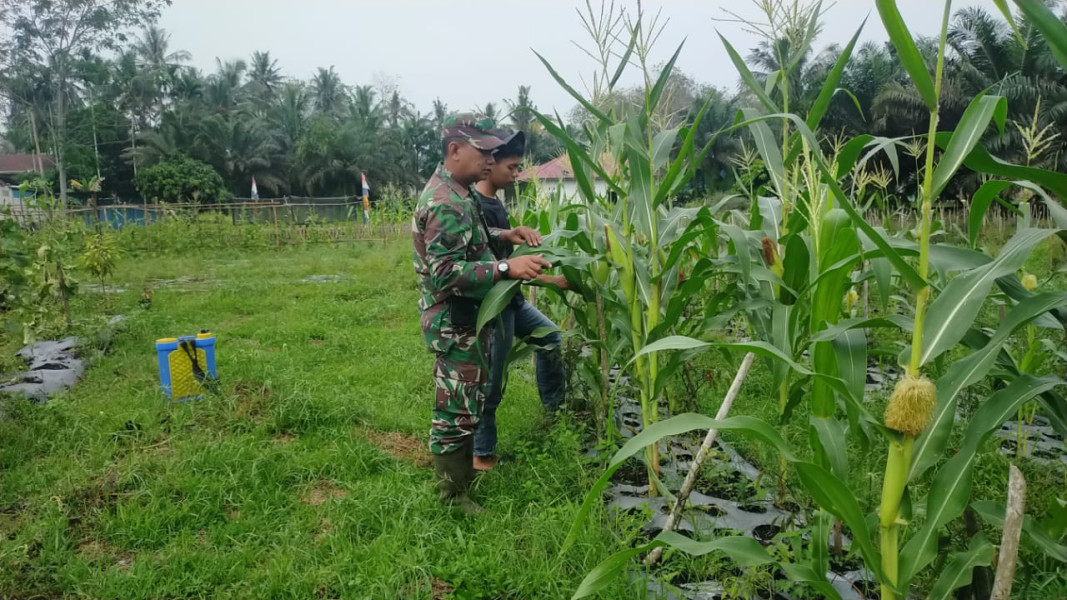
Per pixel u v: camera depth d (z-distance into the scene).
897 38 1.39
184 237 19.28
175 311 8.70
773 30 2.52
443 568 2.54
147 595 2.52
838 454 1.97
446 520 2.97
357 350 6.51
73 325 7.21
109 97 52.41
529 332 3.89
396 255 16.47
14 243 5.31
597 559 2.48
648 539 2.71
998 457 3.03
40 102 44.06
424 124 60.62
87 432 4.01
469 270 2.83
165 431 4.14
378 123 57.06
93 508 3.10
